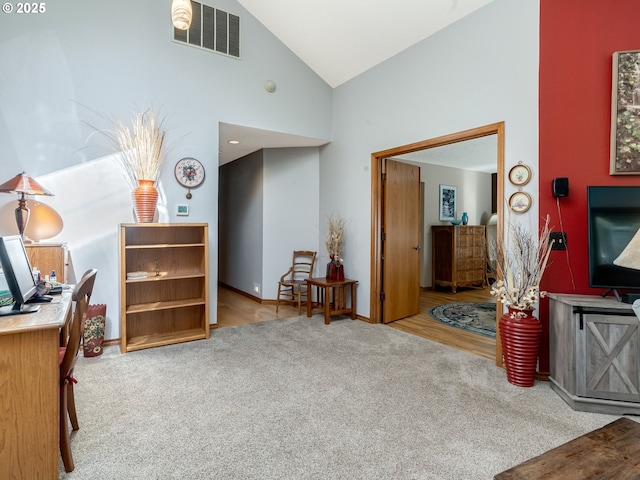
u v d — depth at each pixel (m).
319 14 3.75
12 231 2.98
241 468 1.64
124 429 1.96
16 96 2.96
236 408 2.19
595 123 2.58
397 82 3.89
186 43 3.69
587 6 2.59
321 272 5.12
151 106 3.51
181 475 1.59
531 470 1.18
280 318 4.46
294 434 1.92
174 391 2.42
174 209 3.66
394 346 3.40
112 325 3.38
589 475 1.16
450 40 3.33
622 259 2.35
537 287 2.51
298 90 4.50
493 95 2.98
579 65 2.61
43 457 1.49
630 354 2.14
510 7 2.86
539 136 2.70
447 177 7.20
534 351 2.52
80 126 3.20
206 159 3.83
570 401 2.24
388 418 2.09
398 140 3.88
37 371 1.48
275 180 5.34
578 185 2.63
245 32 4.06
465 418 2.09
